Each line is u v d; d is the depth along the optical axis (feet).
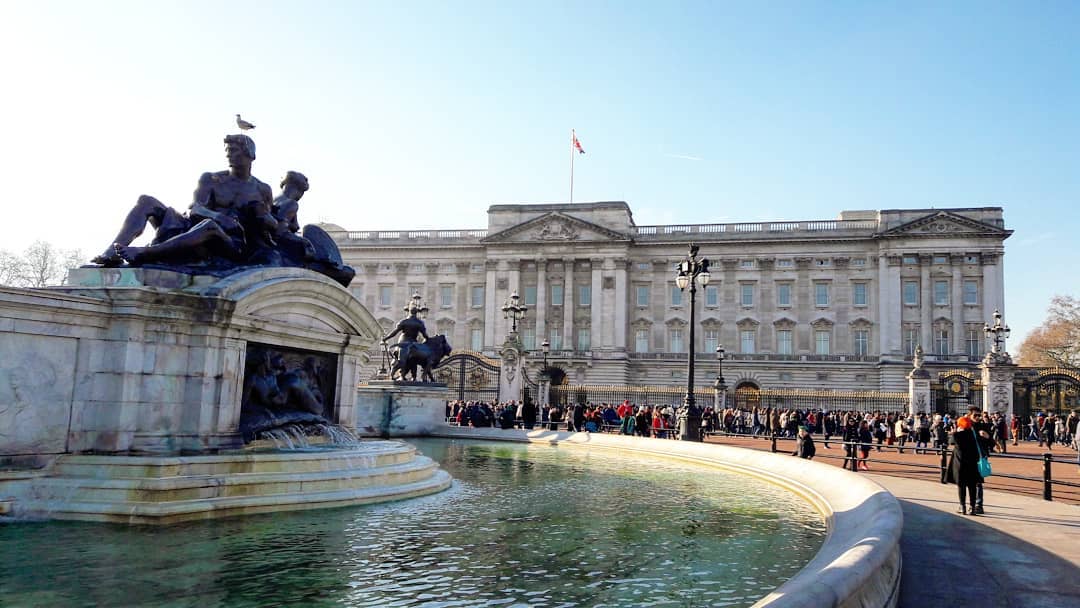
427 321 308.19
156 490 34.19
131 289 37.24
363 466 44.80
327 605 23.89
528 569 29.91
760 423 160.97
